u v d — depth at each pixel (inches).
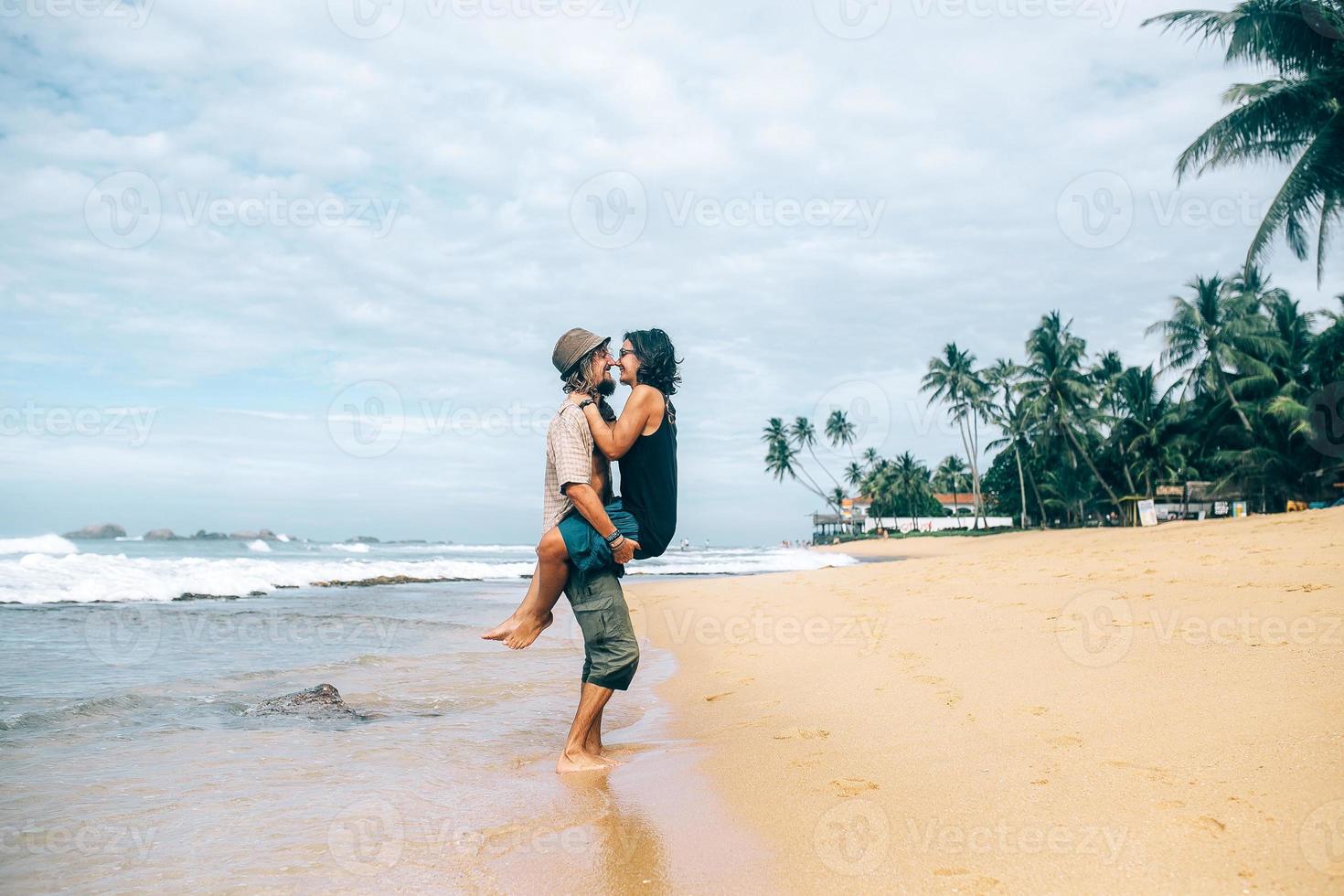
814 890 85.1
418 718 188.2
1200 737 115.3
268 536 3134.8
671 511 151.3
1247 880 75.1
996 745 127.6
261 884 92.4
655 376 148.3
